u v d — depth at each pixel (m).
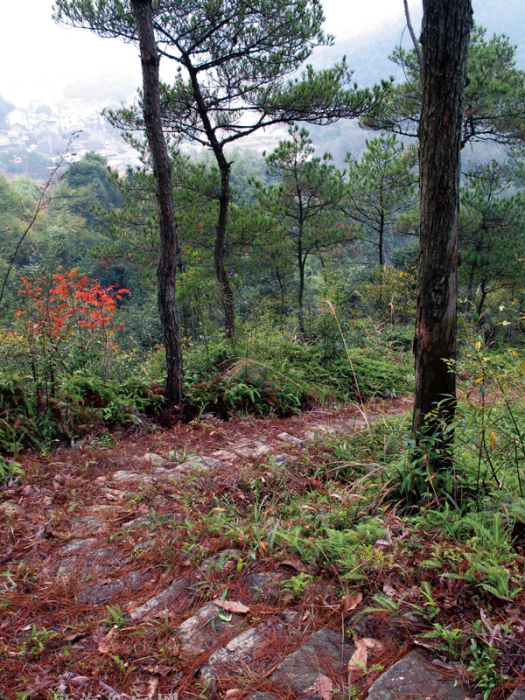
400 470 3.10
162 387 5.63
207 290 7.41
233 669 1.66
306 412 6.21
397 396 7.38
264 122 9.28
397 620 1.84
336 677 1.59
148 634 1.86
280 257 16.62
